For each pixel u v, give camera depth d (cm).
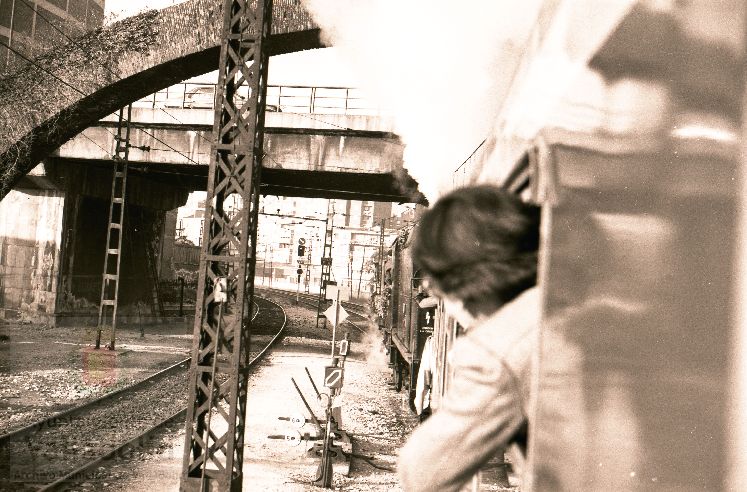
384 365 2714
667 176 108
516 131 171
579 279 113
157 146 2675
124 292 3519
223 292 725
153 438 1221
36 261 2991
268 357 2622
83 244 3139
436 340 944
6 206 3008
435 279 138
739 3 104
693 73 107
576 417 110
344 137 2486
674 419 104
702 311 102
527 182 164
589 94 124
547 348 112
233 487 728
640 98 114
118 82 1633
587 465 109
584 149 120
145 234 3684
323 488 1006
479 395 117
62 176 2914
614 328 109
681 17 109
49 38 1773
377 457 1243
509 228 131
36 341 2492
